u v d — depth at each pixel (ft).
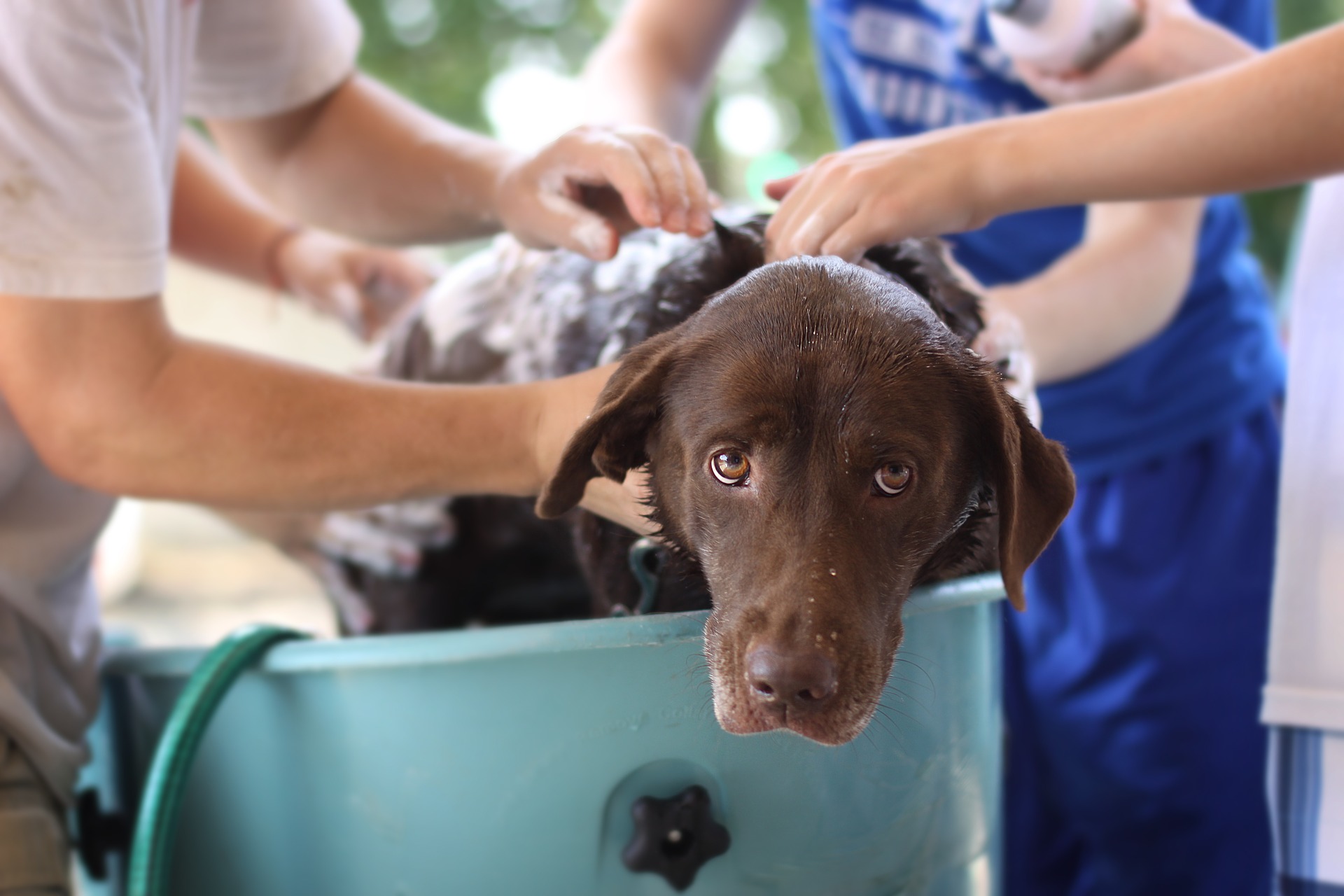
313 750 3.10
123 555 8.93
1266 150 3.01
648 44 4.87
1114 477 4.32
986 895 3.28
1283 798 3.41
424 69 13.16
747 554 2.78
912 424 2.78
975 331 3.35
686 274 3.38
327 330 9.93
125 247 3.01
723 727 2.74
